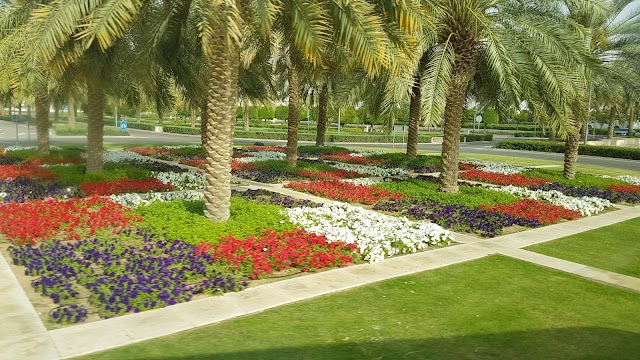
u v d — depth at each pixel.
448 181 13.77
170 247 7.41
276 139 45.97
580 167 26.42
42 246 7.36
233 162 20.02
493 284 6.72
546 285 6.77
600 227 10.75
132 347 4.53
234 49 8.76
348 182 15.43
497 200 12.84
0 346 4.45
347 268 7.20
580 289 6.65
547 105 12.41
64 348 4.45
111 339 4.66
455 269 7.34
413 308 5.75
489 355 4.66
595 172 23.70
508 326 5.34
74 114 27.69
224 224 8.58
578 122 16.97
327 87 27.55
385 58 7.95
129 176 14.26
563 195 14.56
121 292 5.64
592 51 17.72
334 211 10.68
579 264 7.86
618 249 8.88
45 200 10.60
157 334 4.80
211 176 8.82
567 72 12.38
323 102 28.25
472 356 4.62
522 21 12.05
